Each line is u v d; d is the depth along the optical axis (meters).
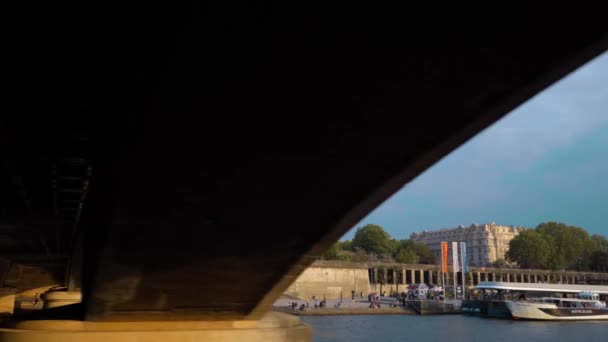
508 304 86.81
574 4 6.45
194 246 14.66
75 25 8.83
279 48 7.77
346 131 9.82
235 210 12.95
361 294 124.50
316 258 15.54
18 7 8.44
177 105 9.08
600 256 197.62
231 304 18.81
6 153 16.34
